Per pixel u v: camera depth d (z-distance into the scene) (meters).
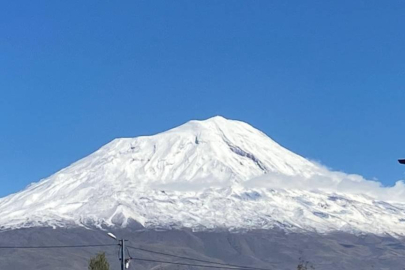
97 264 103.94
